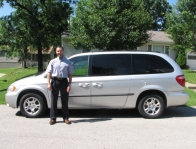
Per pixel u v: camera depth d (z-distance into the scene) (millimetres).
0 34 19344
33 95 7004
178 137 5484
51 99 6488
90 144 4980
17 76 21812
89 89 6906
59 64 6367
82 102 6961
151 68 7121
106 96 6938
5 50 21047
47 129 6020
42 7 19766
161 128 6176
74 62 7145
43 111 7066
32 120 6863
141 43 15586
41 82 6965
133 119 7082
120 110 8258
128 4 15336
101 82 6914
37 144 4961
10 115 7445
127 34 14609
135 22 14672
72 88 6891
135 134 5676
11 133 5672
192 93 11398
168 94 7047
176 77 7078
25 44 19688
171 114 7754
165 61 7203
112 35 13969
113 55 7176
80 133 5715
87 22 14523
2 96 10664
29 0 19500
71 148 4754
